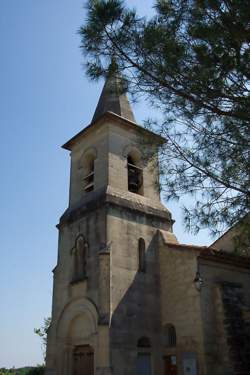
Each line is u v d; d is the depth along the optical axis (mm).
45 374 19812
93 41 11242
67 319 20156
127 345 17812
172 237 21812
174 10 10781
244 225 10188
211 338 17422
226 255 19484
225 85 10047
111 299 18188
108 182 21391
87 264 20188
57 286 21719
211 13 10203
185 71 10469
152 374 18234
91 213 21125
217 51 9898
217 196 10531
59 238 23031
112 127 23156
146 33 10664
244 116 9750
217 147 10398
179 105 10805
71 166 25281
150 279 20172
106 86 11984
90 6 11242
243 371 16562
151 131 11375
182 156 10992
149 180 23391
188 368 17266
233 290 18688
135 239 20656
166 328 19484
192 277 18734
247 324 17984
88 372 18562
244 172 10164
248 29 9539
